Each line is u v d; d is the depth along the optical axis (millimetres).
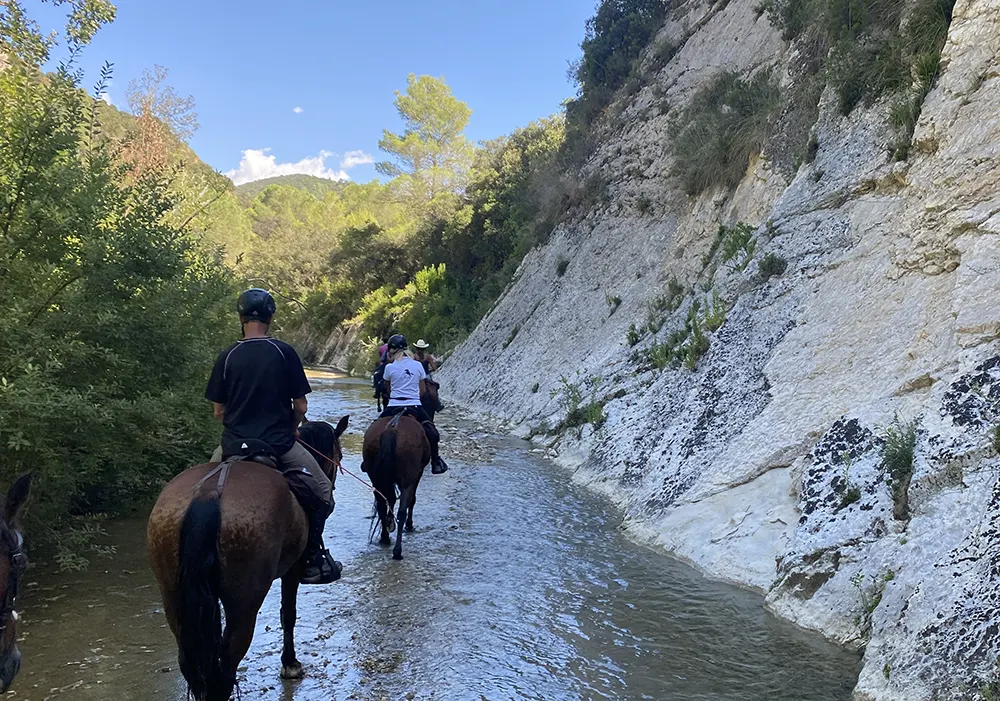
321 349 63469
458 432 18984
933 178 8648
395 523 10078
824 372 8836
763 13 19984
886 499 6656
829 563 6719
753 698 5230
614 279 20875
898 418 7258
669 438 10891
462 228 45438
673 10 29031
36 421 7230
